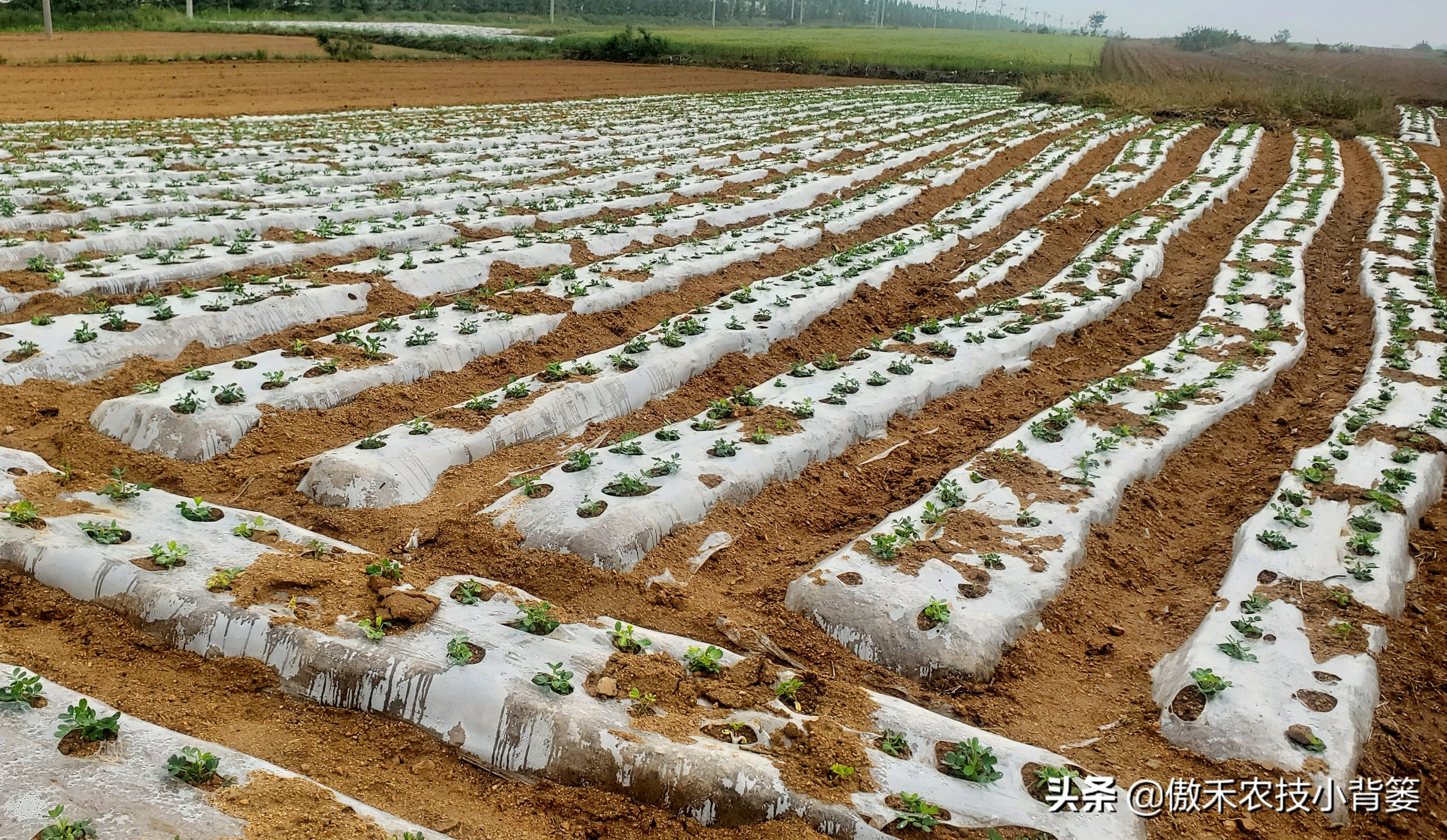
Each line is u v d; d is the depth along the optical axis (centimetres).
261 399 935
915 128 3300
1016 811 509
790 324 1250
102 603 625
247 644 593
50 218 1486
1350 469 878
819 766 524
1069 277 1516
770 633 663
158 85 3388
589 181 2123
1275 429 1034
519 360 1133
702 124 3284
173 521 708
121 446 868
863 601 670
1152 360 1163
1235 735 571
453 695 556
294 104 3250
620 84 4612
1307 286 1549
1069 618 700
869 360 1134
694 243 1623
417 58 5084
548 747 529
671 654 614
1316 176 2366
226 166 2067
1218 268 1623
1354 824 536
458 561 727
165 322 1098
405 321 1183
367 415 963
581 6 11206
